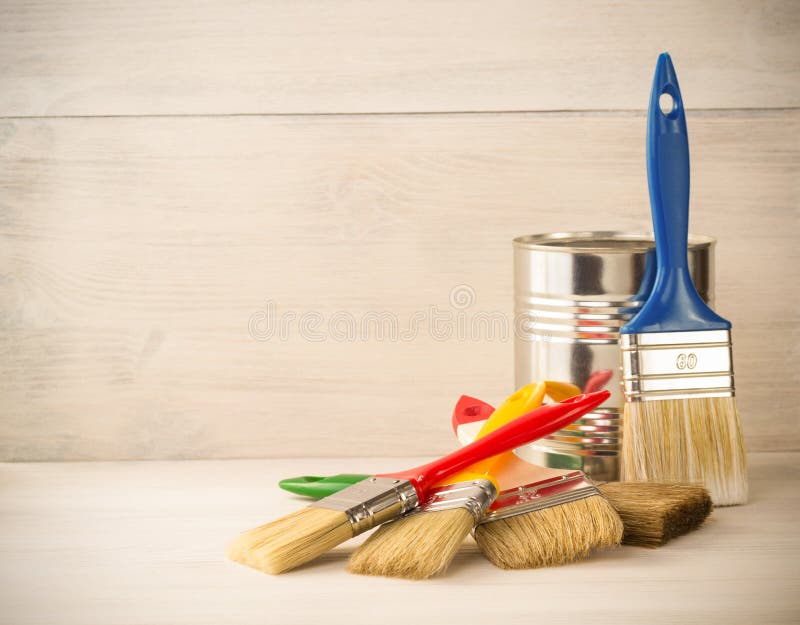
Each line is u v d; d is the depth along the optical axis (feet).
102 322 3.24
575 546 2.18
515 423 2.39
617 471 2.73
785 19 3.18
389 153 3.21
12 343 3.24
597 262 2.66
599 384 2.70
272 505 2.70
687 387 2.56
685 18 3.17
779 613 1.93
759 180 3.24
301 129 3.19
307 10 3.15
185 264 3.23
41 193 3.20
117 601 2.01
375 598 2.01
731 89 3.20
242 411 3.27
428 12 3.16
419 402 3.28
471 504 2.17
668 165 2.58
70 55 3.15
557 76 3.19
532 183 3.23
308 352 3.26
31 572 2.18
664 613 1.93
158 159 3.20
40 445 3.25
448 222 3.23
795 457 3.23
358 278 3.24
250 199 3.22
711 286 2.78
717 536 2.39
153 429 3.27
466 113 3.20
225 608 1.96
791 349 3.28
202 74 3.17
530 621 1.89
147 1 3.13
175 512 2.64
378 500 2.22
